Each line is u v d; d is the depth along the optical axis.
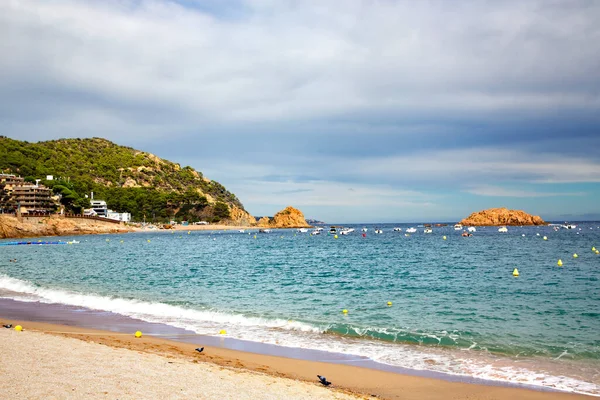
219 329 18.66
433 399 11.03
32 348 13.14
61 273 40.94
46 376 10.27
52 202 174.00
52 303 24.66
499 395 11.38
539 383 12.36
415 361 14.37
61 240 123.25
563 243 89.88
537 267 43.94
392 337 17.52
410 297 26.92
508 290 29.33
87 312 22.16
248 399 9.70
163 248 85.75
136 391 9.61
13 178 174.75
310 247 86.69
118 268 45.66
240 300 26.03
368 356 14.88
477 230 187.25
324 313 22.25
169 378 10.82
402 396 11.18
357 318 21.06
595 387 12.05
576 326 19.36
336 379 12.40
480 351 15.62
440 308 23.47
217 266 47.72
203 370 11.88
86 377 10.36
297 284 32.94
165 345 15.63
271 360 14.17
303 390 10.81
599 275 37.06
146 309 22.94
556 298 26.20
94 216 180.88
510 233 150.88
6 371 10.48
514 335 17.84
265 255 65.00
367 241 110.06
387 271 41.41
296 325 19.48
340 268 44.75
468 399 11.05
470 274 38.41
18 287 30.88
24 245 98.12
